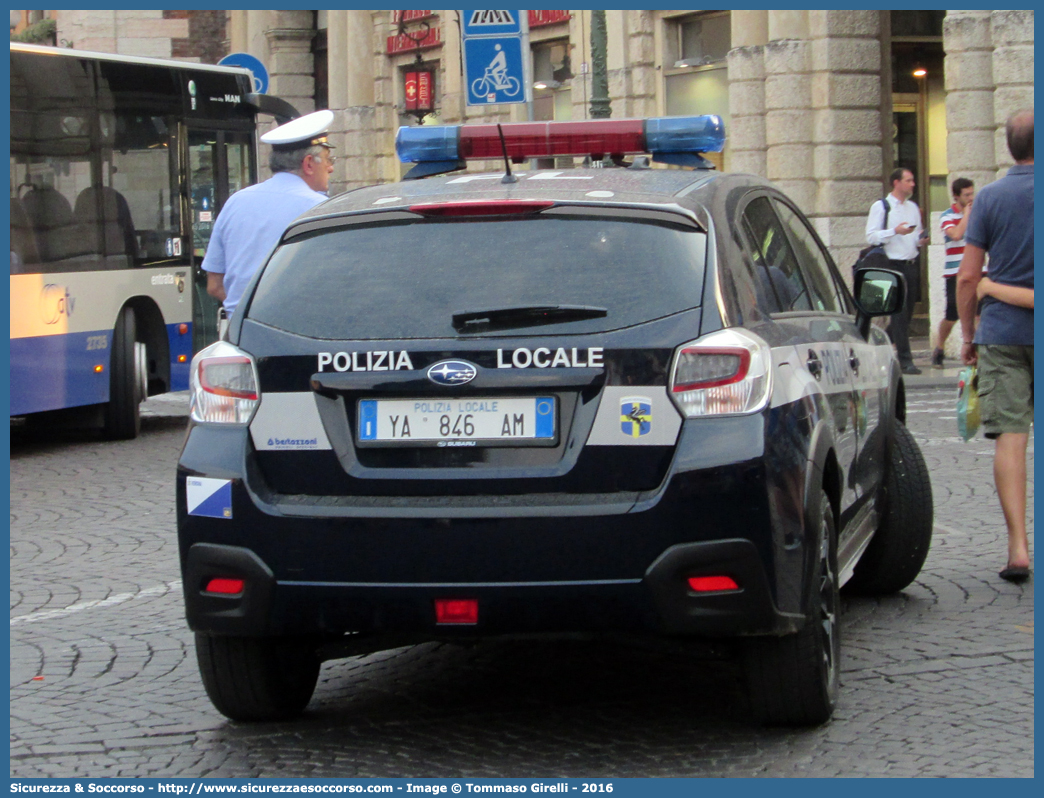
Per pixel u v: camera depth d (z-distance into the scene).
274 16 43.56
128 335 18.08
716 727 6.52
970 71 23.58
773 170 26.84
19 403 16.47
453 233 6.17
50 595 9.60
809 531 6.00
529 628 5.82
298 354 6.05
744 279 6.18
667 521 5.67
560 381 5.80
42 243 16.91
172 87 19.14
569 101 32.78
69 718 6.93
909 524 8.80
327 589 5.90
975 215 9.36
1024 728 6.39
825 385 6.83
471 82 15.59
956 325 24.02
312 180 10.34
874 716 6.60
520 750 6.29
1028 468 13.25
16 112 16.69
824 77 26.33
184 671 7.73
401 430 5.93
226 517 6.03
